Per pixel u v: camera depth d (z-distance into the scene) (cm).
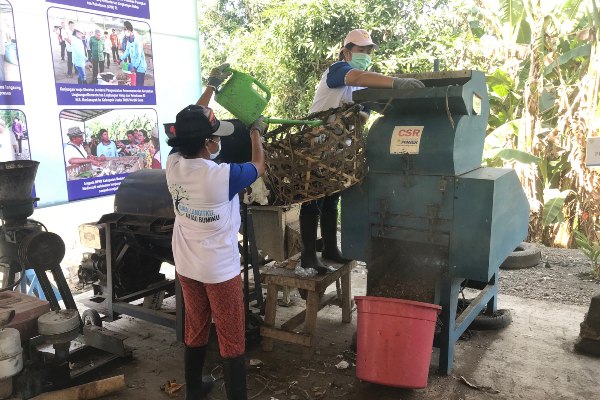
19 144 413
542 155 712
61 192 449
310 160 266
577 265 529
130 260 396
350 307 389
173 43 548
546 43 725
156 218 354
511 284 470
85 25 455
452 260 287
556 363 321
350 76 300
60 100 441
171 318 349
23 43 409
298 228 403
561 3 716
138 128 516
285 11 1008
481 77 299
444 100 271
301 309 424
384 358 277
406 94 273
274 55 1056
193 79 579
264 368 325
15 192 321
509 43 766
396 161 292
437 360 329
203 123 239
